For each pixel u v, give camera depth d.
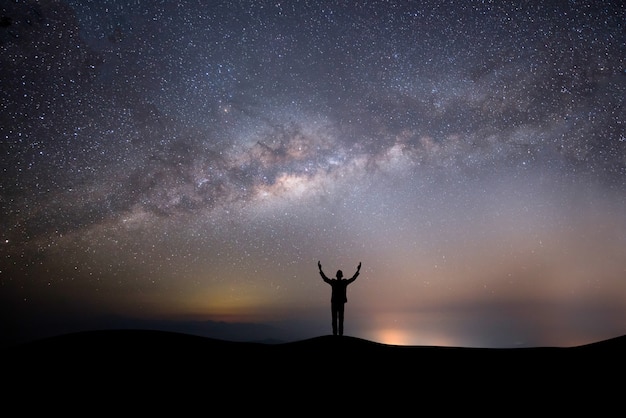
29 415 6.09
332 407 6.50
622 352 8.66
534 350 9.55
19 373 7.61
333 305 11.58
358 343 10.41
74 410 6.26
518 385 7.36
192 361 8.45
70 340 9.52
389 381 7.62
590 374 7.68
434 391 7.16
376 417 6.16
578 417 6.06
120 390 6.98
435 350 9.80
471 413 6.28
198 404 6.53
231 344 10.05
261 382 7.50
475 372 8.08
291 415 6.20
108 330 10.49
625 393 6.80
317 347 9.81
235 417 6.09
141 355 8.61
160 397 6.75
